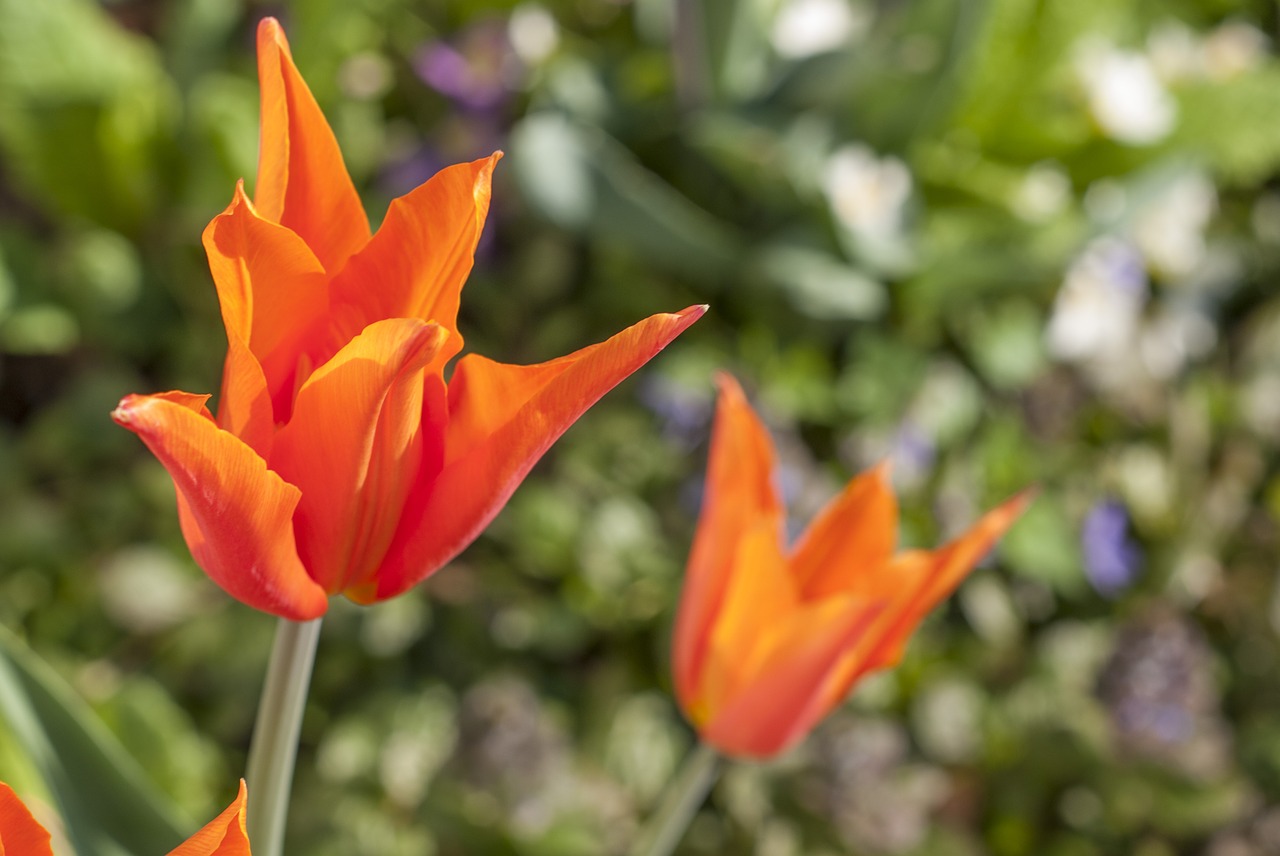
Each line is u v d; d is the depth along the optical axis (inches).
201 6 39.0
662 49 42.6
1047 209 42.0
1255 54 47.8
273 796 15.9
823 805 32.7
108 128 35.9
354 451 14.7
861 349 39.0
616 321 39.7
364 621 33.1
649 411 37.7
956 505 38.2
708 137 37.9
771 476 18.2
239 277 14.5
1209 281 45.3
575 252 39.9
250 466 14.5
